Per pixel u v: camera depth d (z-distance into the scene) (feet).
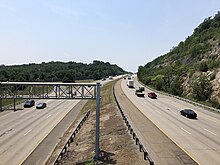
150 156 90.12
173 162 84.38
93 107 255.50
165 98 271.69
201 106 211.61
